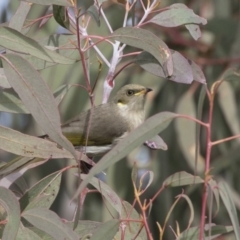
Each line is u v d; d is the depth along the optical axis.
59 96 9.14
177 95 15.30
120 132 10.80
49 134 7.12
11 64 7.30
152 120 6.97
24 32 9.41
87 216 15.89
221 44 15.52
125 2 9.16
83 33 8.95
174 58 8.43
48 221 7.11
